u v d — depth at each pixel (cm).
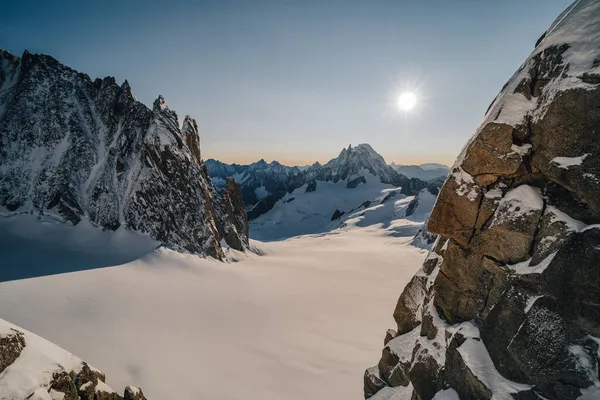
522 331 598
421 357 850
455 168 812
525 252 661
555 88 634
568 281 567
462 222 785
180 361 1545
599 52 588
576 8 675
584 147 590
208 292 2538
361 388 1505
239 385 1448
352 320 2362
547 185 659
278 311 2402
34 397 656
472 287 762
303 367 1658
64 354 834
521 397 575
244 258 4162
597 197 569
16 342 720
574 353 538
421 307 1049
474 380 641
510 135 709
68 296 1942
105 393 893
